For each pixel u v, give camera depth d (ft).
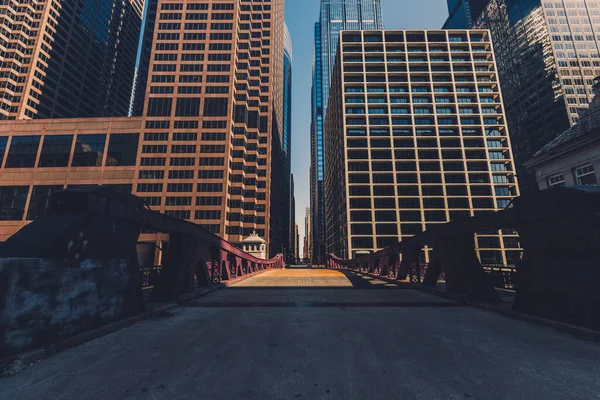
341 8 647.56
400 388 10.91
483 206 226.79
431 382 11.43
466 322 22.31
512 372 12.46
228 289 45.14
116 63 390.83
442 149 233.14
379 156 238.68
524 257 24.71
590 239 19.13
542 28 289.74
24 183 210.38
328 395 10.33
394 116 241.35
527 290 23.85
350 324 21.56
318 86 645.10
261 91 288.92
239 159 234.38
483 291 30.35
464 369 12.80
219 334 18.81
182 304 30.83
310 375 12.12
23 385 11.10
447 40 260.42
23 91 253.44
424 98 250.16
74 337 16.44
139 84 305.94
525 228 24.84
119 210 22.02
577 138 60.08
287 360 13.91
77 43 319.06
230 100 229.66
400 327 20.63
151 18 319.47
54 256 16.15
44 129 220.23
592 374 12.25
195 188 213.87
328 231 380.37
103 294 19.94
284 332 19.25
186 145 220.64
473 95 247.70
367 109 243.40
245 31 259.80
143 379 11.71
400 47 263.08
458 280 33.76
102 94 360.89
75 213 19.02
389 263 62.80
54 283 15.96
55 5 291.58
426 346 16.15
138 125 223.51
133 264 24.11
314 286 49.26
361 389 10.81
